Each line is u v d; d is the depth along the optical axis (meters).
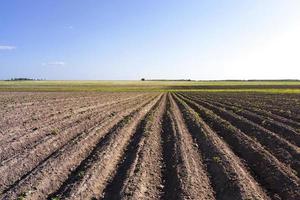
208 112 35.44
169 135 22.11
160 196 11.66
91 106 43.84
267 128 25.23
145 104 48.84
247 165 15.43
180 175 13.41
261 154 16.38
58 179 13.23
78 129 24.47
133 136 22.69
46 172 13.74
